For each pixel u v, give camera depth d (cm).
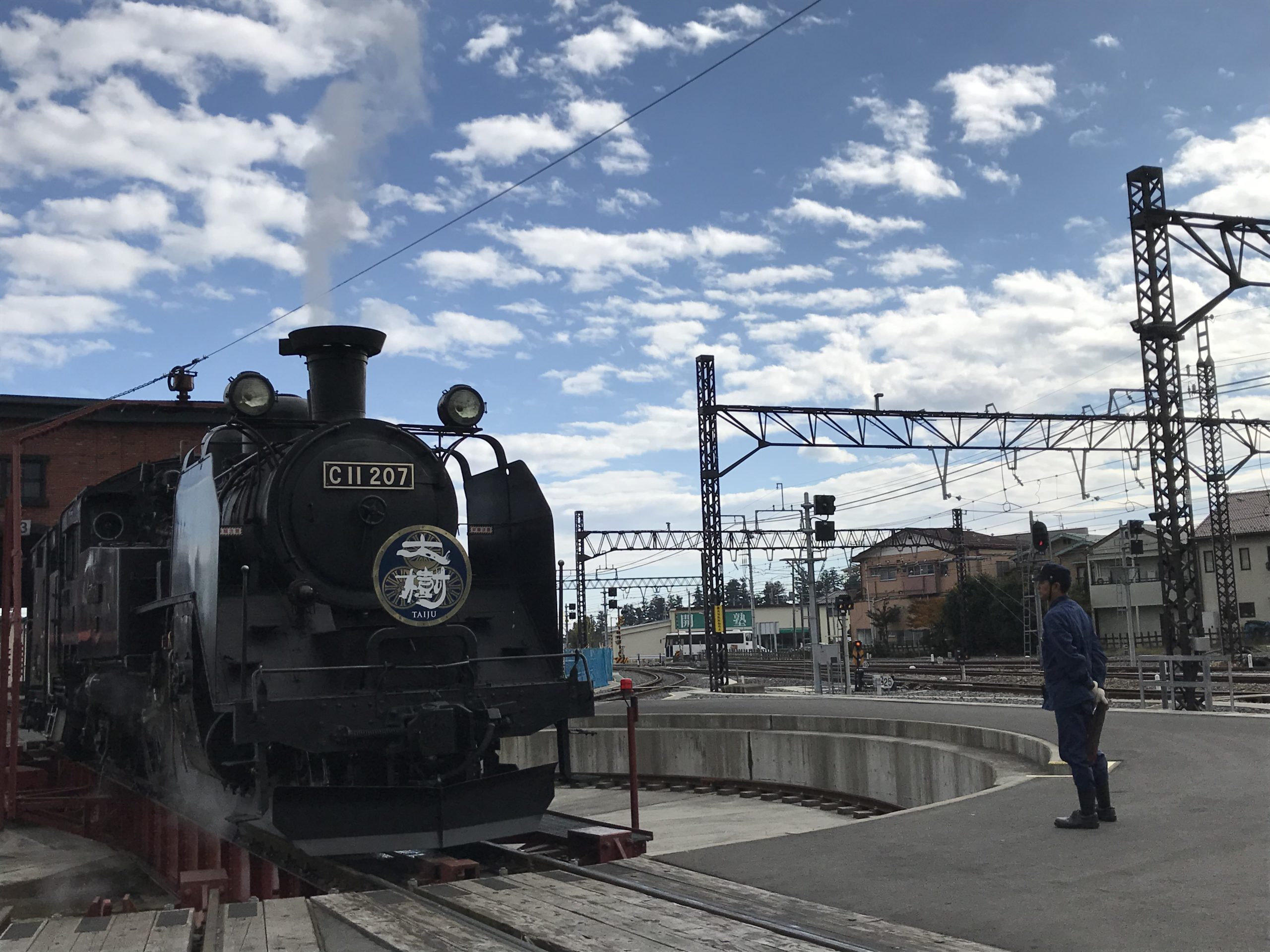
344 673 862
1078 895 560
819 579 8944
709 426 3050
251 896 816
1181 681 1812
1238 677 2731
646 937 517
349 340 988
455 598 898
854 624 8331
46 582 1512
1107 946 475
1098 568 5812
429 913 588
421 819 793
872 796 1505
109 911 648
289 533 897
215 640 805
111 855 1066
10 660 1156
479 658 911
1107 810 753
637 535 4953
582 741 1947
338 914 590
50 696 1440
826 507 2895
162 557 1084
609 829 788
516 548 1023
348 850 760
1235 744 1170
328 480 920
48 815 1191
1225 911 517
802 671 4634
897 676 3628
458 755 850
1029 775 1021
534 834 841
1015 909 539
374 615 919
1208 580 5312
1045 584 770
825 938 501
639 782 1823
